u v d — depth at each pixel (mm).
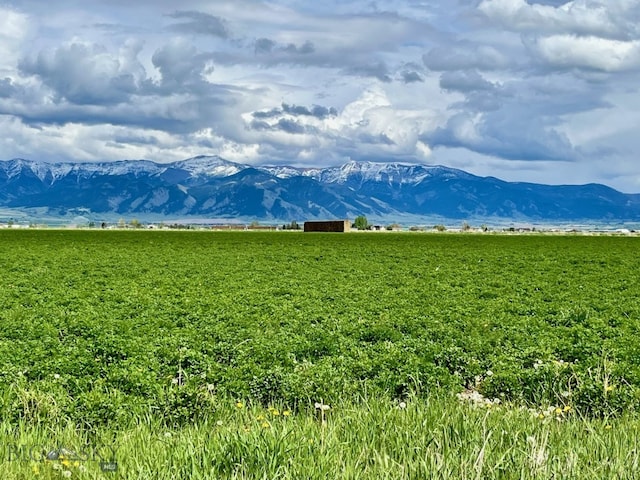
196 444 7656
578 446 7594
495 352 17266
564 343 17891
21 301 28078
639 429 8883
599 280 39906
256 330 20328
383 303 27688
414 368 13969
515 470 6797
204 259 57125
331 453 7156
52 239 94500
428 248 78688
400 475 6578
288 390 12156
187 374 13820
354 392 12445
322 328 21188
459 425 8156
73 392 12234
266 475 6566
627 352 16641
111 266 48656
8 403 9984
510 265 52219
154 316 23625
